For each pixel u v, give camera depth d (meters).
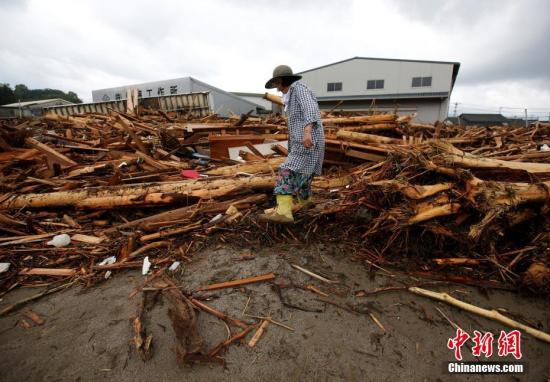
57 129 9.17
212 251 2.92
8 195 3.77
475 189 2.32
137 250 2.89
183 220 3.37
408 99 30.69
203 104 14.91
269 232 3.18
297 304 2.21
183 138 7.06
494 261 2.40
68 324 2.04
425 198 2.50
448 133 7.98
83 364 1.75
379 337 1.92
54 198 3.66
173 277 2.53
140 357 1.78
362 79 31.38
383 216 2.70
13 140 5.90
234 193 3.97
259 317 2.08
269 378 1.66
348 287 2.38
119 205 3.64
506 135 7.33
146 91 19.95
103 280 2.52
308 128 2.69
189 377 1.66
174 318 1.96
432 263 2.62
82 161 5.90
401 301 2.23
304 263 2.70
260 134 7.25
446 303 2.20
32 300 2.28
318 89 33.50
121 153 6.09
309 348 1.84
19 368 1.73
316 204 3.86
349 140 5.88
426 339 1.91
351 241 3.01
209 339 1.90
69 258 2.80
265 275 2.50
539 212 2.41
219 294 2.31
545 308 2.16
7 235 3.23
